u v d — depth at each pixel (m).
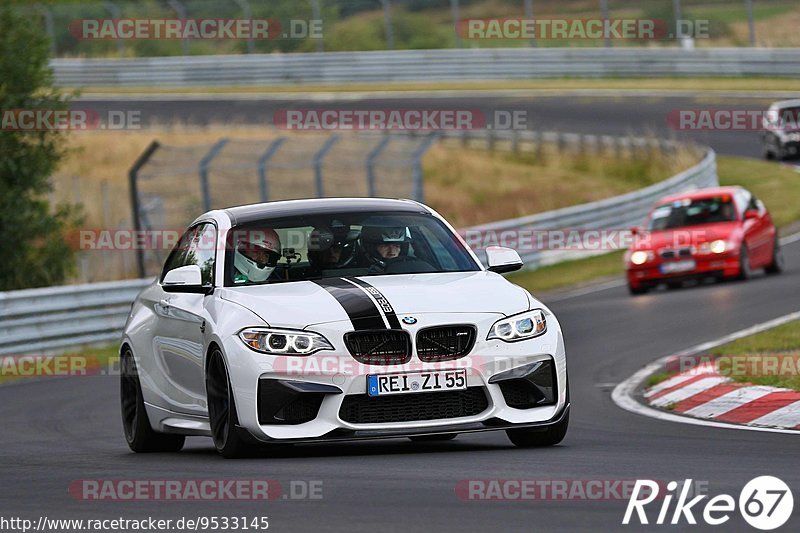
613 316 59.12
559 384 26.03
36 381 53.78
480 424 25.05
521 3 181.50
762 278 69.25
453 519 18.25
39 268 80.25
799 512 18.11
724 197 71.31
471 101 151.88
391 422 24.84
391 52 166.25
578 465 23.47
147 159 87.38
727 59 152.88
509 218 106.69
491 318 25.53
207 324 26.58
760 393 33.94
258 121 143.12
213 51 180.25
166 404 29.50
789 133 123.06
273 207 29.61
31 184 79.19
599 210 91.69
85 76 175.50
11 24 78.31
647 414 33.69
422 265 27.95
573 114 143.12
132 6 175.62
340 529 17.83
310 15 175.62
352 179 116.06
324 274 27.50
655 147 124.38
